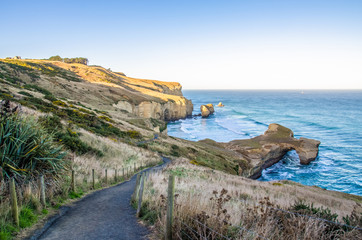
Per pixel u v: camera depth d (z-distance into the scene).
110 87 88.75
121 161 20.50
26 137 7.57
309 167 44.78
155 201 7.41
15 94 30.48
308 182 37.72
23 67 64.56
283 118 113.62
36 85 54.22
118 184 13.23
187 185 11.89
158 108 92.25
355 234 4.02
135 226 6.08
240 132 82.12
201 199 6.61
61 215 6.90
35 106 27.31
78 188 10.12
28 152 7.29
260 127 91.75
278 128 60.38
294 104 194.62
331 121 100.62
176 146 39.69
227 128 90.12
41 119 16.02
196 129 89.00
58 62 148.88
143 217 6.59
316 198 15.52
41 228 5.69
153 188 10.03
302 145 49.00
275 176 42.09
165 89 190.50
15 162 7.03
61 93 56.69
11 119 7.64
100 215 7.08
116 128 37.69
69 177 10.14
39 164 7.77
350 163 45.31
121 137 34.56
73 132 19.62
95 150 19.45
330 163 46.00
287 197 13.28
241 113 136.88
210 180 16.30
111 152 21.92
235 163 40.84
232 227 4.76
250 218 5.03
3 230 4.81
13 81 46.66
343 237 4.00
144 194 8.32
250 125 96.94
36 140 7.93
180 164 23.64
